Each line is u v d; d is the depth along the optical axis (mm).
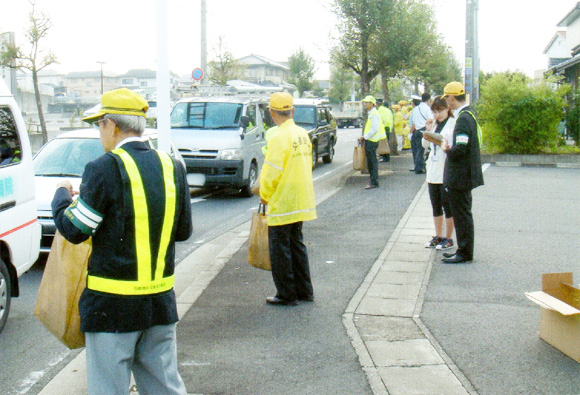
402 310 6121
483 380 4590
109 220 3195
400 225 10273
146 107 3424
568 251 8469
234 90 19281
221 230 11070
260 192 6172
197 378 4703
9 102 6156
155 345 3404
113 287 3195
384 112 20141
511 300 6395
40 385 4938
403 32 20641
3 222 5809
